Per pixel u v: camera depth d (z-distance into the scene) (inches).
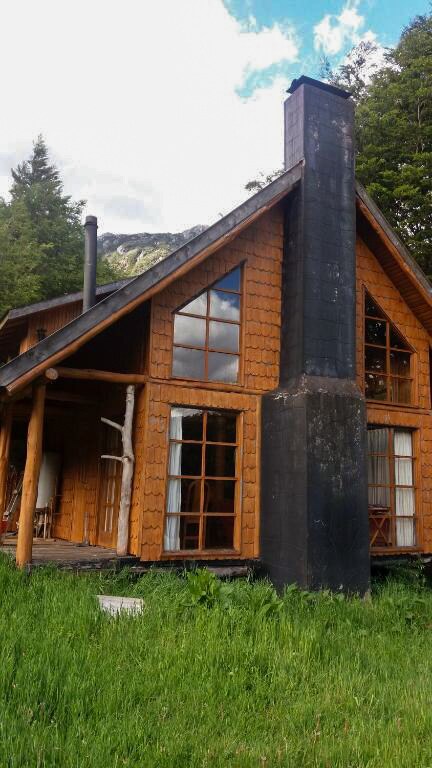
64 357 311.3
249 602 261.4
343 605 305.7
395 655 232.1
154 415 354.6
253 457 387.5
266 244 411.5
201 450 374.0
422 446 455.2
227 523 376.8
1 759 128.2
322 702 176.1
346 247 403.9
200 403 371.9
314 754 145.0
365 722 166.7
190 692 172.9
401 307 466.3
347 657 218.7
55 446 533.3
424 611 317.7
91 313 317.4
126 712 158.9
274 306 408.2
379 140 917.2
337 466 360.8
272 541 368.8
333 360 383.9
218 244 356.5
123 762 131.0
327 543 347.6
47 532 507.2
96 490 435.8
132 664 190.4
